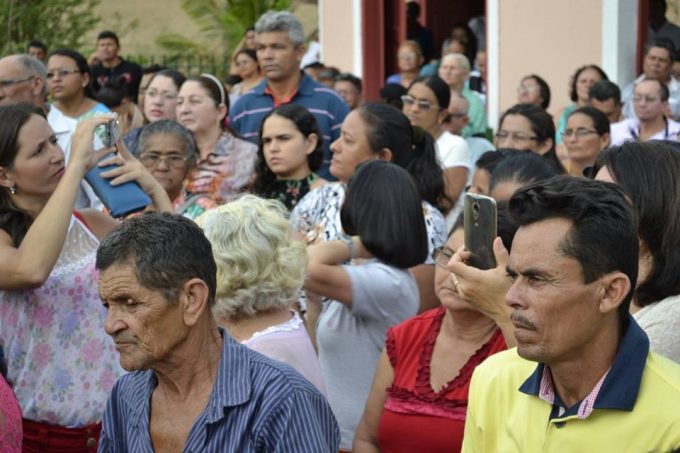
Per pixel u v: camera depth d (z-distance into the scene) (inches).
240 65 596.4
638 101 451.2
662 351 149.6
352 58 811.4
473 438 145.1
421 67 690.8
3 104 211.6
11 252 200.7
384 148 289.6
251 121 412.5
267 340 172.1
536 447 135.3
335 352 220.8
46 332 207.3
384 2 797.2
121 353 142.0
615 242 126.1
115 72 679.7
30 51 733.3
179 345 143.3
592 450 130.2
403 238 219.9
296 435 140.9
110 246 141.9
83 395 207.5
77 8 1117.7
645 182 155.0
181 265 140.9
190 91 339.9
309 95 407.2
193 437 141.9
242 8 978.7
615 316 130.1
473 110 578.2
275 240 175.9
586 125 374.0
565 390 133.4
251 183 335.3
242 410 141.9
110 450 152.9
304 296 251.4
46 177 208.8
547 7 613.6
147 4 1173.7
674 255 152.5
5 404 155.8
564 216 126.6
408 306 221.6
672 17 589.9
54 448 208.8
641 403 129.0
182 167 289.3
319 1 844.0
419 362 190.2
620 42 573.3
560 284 126.2
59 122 345.4
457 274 159.9
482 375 145.3
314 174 316.8
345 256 221.5
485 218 159.9
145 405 148.3
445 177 332.8
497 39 648.4
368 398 197.6
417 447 185.6
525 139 346.9
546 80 617.9
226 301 173.6
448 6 898.7
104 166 220.5
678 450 126.1
